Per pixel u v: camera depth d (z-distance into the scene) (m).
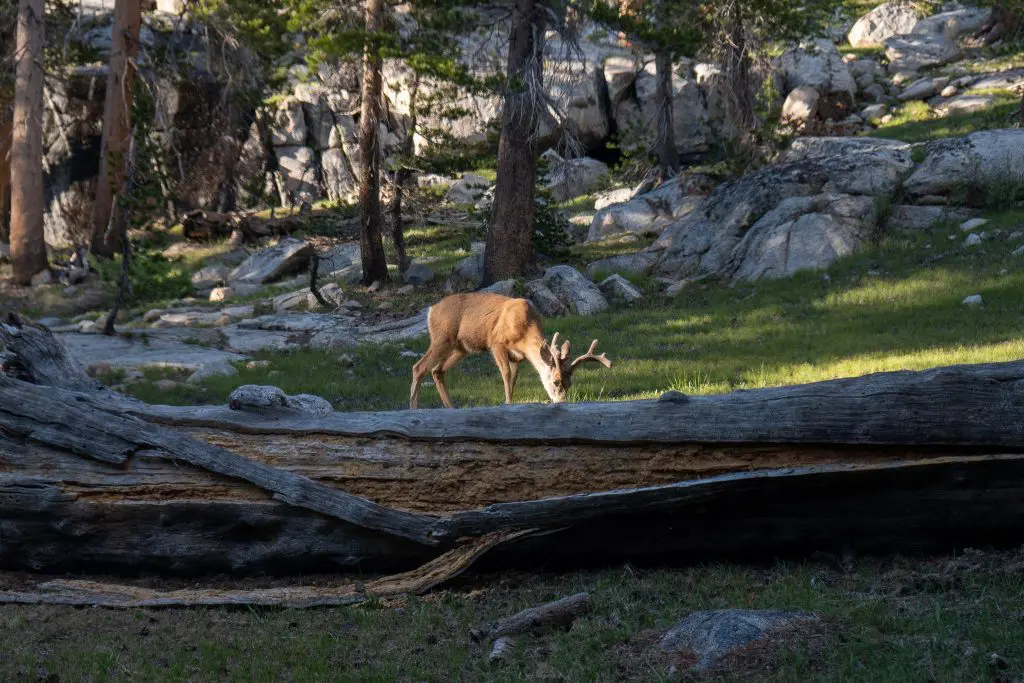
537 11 23.53
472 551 7.15
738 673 5.43
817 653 5.53
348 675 5.79
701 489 6.74
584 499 6.88
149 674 5.94
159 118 36.72
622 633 6.07
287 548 7.45
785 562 7.03
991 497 6.58
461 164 27.28
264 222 35.34
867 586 6.46
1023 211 22.09
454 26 23.73
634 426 7.16
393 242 30.88
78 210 40.28
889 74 39.47
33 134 31.30
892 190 23.88
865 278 20.44
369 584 7.27
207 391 16.67
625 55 37.72
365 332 22.36
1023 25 33.72
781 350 16.58
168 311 25.75
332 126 39.75
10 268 33.84
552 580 7.18
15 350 8.78
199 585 7.55
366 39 23.34
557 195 34.75
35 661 6.14
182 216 37.31
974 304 17.52
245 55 35.59
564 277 22.84
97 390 8.75
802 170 25.12
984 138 24.00
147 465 7.59
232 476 7.45
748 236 23.36
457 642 6.28
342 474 7.46
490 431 7.37
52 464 7.64
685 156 37.22
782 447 6.94
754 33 30.03
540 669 5.73
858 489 6.71
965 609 5.91
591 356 12.09
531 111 23.62
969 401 6.67
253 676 5.84
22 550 7.70
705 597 6.61
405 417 7.59
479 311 13.26
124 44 33.09
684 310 20.92
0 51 35.94
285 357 20.09
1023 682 5.00
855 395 6.84
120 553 7.61
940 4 44.34
